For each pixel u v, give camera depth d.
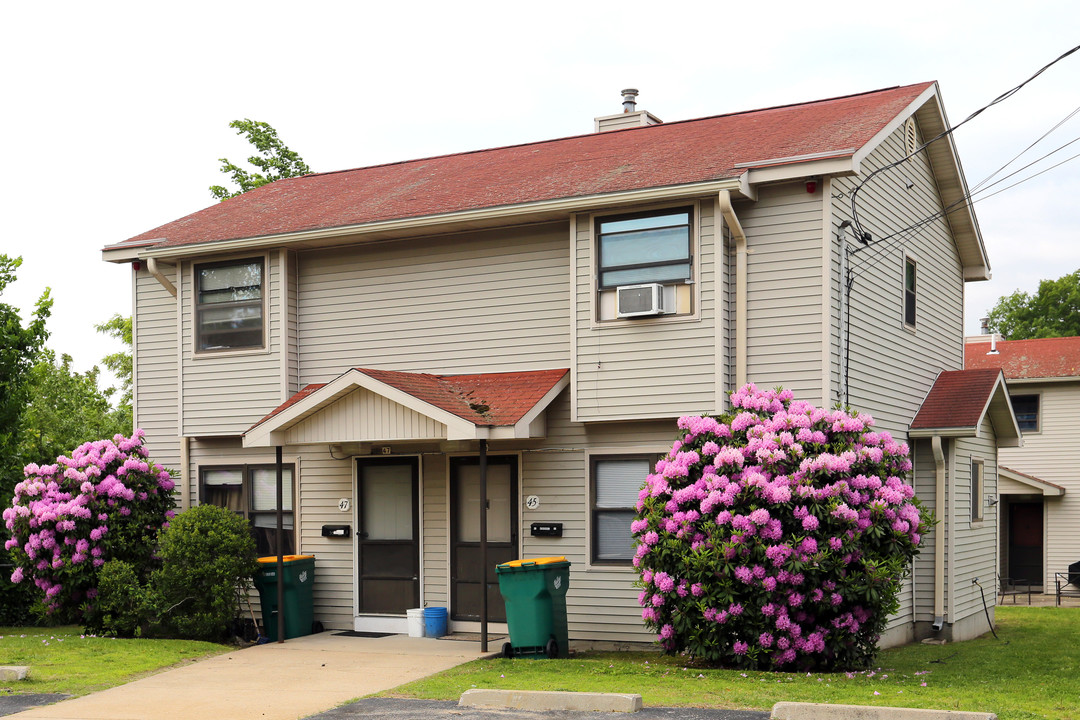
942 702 9.60
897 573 12.13
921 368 16.98
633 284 13.70
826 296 13.07
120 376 36.59
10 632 15.64
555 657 12.96
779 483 11.69
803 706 8.85
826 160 12.79
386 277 15.84
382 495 15.64
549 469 14.59
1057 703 9.91
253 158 29.97
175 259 16.89
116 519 15.58
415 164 20.09
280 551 14.38
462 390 14.44
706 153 14.62
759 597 11.61
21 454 18.34
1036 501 29.09
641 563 12.32
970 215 18.53
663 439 13.91
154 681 11.58
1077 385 28.28
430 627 14.57
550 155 17.62
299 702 10.38
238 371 16.33
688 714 9.20
